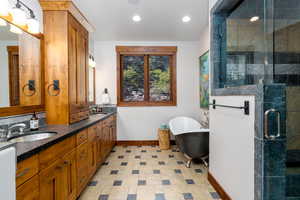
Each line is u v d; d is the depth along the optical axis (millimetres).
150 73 4465
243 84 1894
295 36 1777
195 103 4398
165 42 4359
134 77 4449
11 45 1820
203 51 3881
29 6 2117
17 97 1887
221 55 2268
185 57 4387
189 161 3023
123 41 4316
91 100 4129
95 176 2637
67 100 2266
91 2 2799
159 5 2910
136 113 4371
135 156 3525
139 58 4441
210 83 2416
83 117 2729
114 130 4113
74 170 1887
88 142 2332
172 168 2934
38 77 2209
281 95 1305
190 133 2893
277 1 1734
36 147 1229
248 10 1857
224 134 1965
